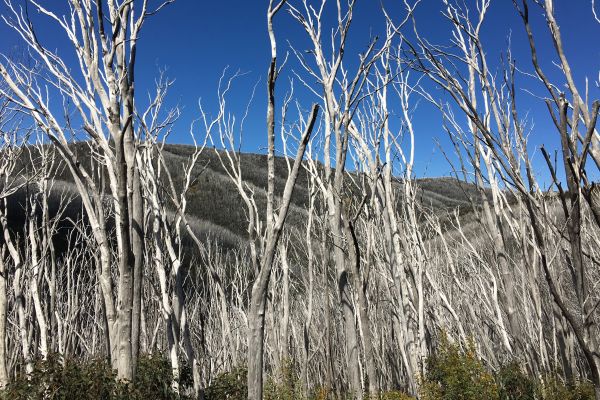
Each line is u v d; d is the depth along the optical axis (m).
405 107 4.52
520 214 3.24
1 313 5.22
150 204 4.68
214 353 7.37
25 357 5.30
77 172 3.26
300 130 4.55
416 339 4.80
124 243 2.98
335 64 3.46
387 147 4.27
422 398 4.54
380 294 6.37
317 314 7.27
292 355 7.24
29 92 3.38
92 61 2.93
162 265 4.72
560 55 1.61
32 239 5.63
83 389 3.82
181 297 4.77
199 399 4.67
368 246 3.66
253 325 2.04
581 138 1.58
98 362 4.13
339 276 3.51
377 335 6.44
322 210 5.95
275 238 2.07
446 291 5.59
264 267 2.07
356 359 3.39
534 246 3.21
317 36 3.64
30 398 4.07
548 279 1.59
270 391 5.83
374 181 4.09
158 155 4.88
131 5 3.47
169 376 4.75
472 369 4.64
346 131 3.39
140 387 4.38
